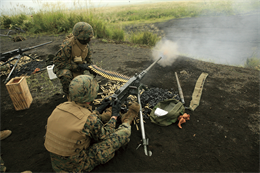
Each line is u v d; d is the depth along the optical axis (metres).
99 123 2.08
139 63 6.21
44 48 8.14
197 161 2.56
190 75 5.16
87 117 1.98
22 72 5.71
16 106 3.70
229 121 3.30
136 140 2.95
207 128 3.16
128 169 2.45
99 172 2.39
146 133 3.08
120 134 2.40
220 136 2.98
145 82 4.84
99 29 10.59
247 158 2.58
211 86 4.52
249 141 2.87
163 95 4.06
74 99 1.99
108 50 7.87
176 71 5.48
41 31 12.02
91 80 2.09
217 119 3.36
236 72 5.27
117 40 10.43
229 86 4.49
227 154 2.65
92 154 2.21
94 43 9.16
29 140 3.00
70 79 3.21
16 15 14.20
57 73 3.26
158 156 2.65
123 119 2.79
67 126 1.89
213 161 2.55
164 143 2.87
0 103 4.08
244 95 4.09
